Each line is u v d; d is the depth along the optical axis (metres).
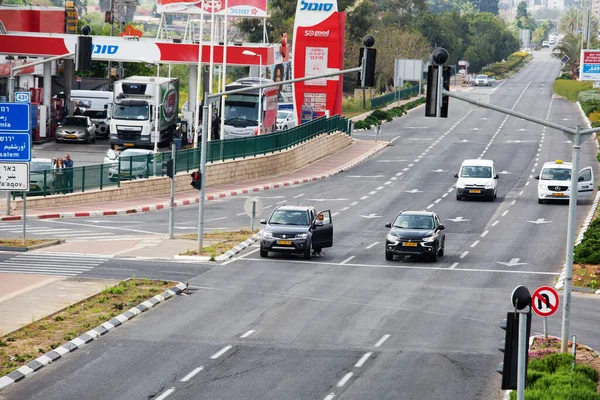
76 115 140.50
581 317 55.16
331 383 40.75
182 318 52.53
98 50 140.25
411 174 126.25
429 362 44.56
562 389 37.34
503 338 49.50
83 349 45.94
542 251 76.75
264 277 64.69
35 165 98.19
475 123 190.50
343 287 61.97
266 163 122.31
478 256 74.75
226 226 87.25
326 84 148.62
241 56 142.62
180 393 38.97
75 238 78.31
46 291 57.84
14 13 150.00
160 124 127.94
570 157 139.88
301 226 72.69
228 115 133.38
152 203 99.06
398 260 72.62
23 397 38.31
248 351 45.84
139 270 65.62
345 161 138.38
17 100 79.50
